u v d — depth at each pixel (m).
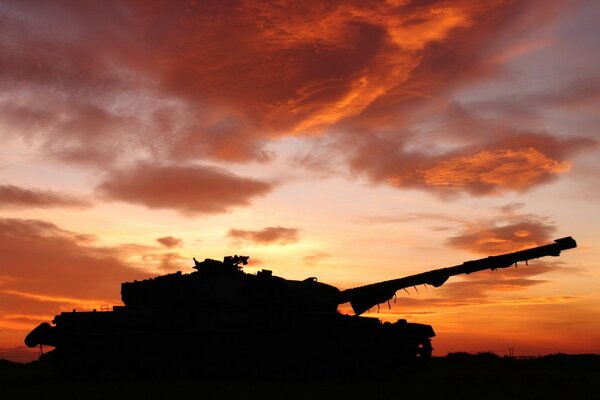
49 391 22.22
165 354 28.97
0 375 31.80
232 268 31.64
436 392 20.75
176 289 29.75
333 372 28.27
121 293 30.78
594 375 29.66
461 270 29.30
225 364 28.66
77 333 28.75
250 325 28.30
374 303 30.59
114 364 28.86
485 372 32.78
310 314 28.72
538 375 29.83
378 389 21.70
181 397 19.67
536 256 28.28
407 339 27.88
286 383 24.78
